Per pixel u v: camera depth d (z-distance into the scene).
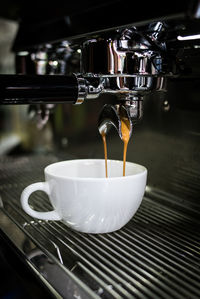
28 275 0.30
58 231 0.39
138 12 0.31
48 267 0.30
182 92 0.46
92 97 0.37
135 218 0.43
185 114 0.46
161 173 0.51
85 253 0.34
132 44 0.33
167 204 0.47
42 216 0.38
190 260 0.33
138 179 0.36
